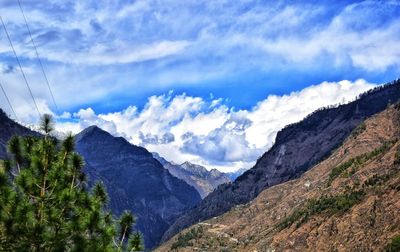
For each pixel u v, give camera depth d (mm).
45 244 24594
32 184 25281
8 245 24016
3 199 24078
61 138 27219
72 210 26016
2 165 25906
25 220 24062
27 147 26656
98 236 26203
